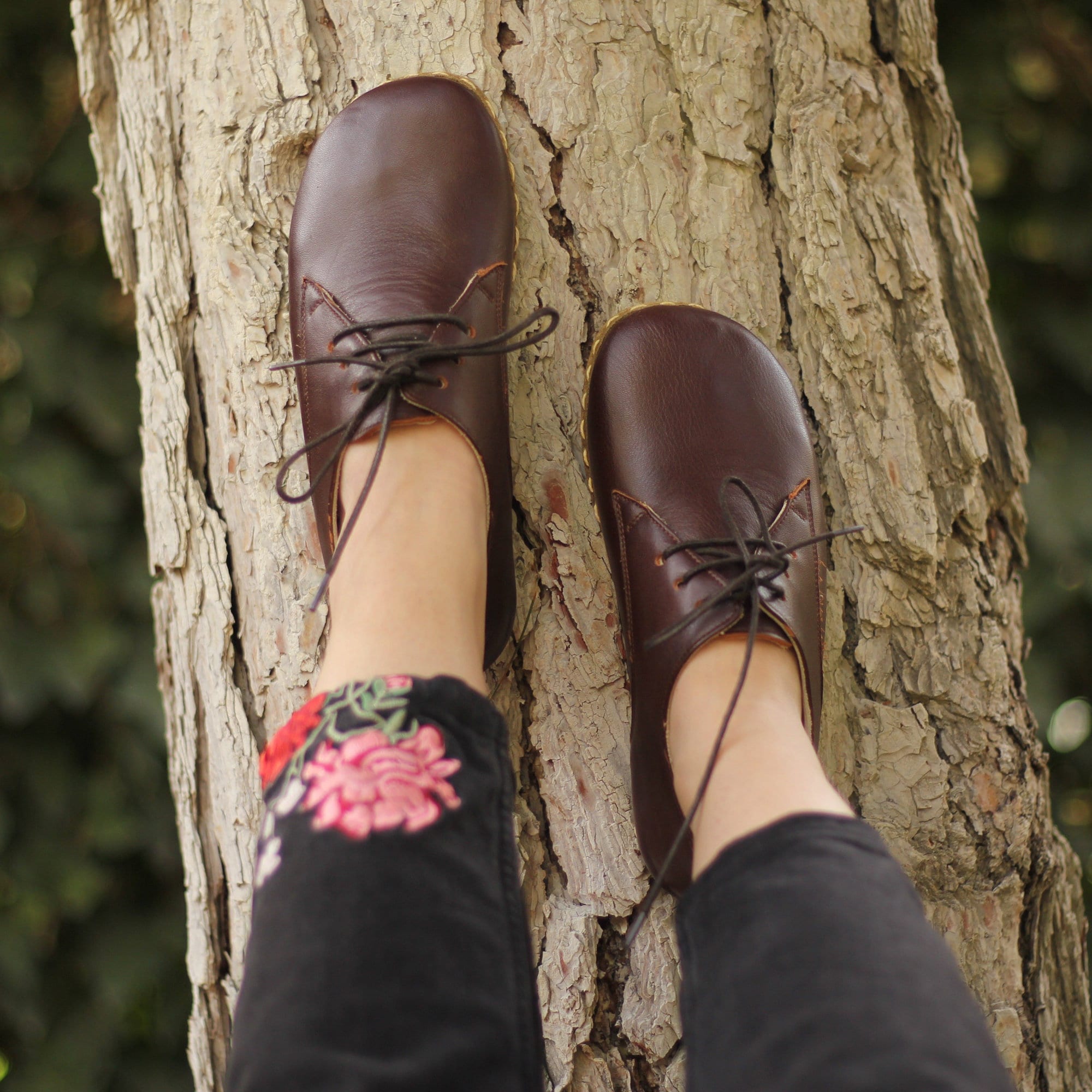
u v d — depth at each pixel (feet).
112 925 5.82
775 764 2.62
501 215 3.34
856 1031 1.91
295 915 2.16
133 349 5.92
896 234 3.43
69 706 5.67
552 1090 2.92
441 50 3.40
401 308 3.17
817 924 2.10
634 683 3.14
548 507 3.25
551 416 3.32
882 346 3.37
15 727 5.72
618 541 3.34
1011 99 5.92
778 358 3.43
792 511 3.30
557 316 2.97
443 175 3.30
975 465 3.35
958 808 3.22
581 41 3.34
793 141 3.38
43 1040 5.64
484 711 2.54
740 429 3.34
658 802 2.95
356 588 2.79
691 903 2.38
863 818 3.22
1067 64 5.99
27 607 5.74
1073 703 6.21
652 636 3.16
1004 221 6.12
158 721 5.61
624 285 3.38
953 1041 1.91
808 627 3.15
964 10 5.91
